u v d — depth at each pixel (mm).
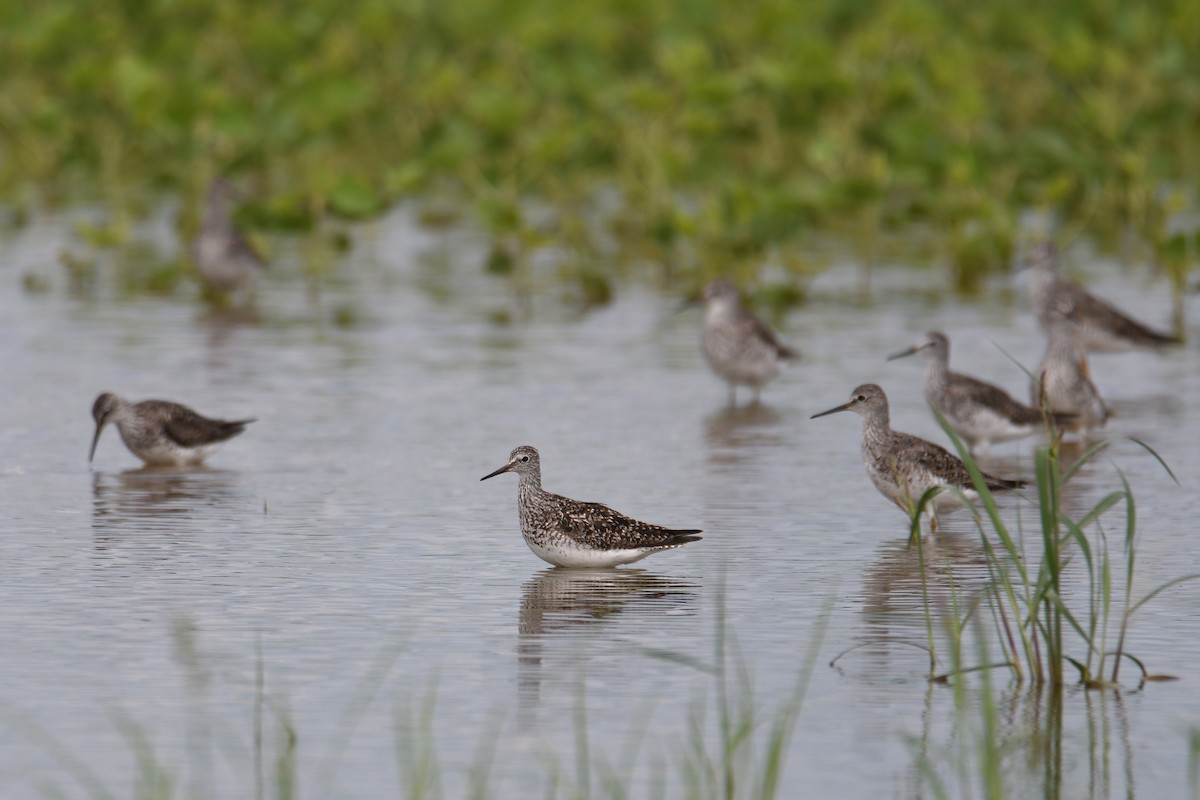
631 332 23969
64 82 37062
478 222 33812
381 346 22812
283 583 12805
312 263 27672
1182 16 36312
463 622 11898
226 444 17625
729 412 19359
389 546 13922
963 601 12414
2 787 9195
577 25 36875
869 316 24953
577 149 30672
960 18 39500
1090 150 30656
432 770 9375
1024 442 18312
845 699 10453
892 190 36656
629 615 12086
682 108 33062
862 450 14977
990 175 30500
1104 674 10891
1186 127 35719
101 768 9430
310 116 30984
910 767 9484
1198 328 24328
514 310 25453
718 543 14047
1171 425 18625
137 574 13000
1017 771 9438
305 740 9805
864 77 35062
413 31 39594
